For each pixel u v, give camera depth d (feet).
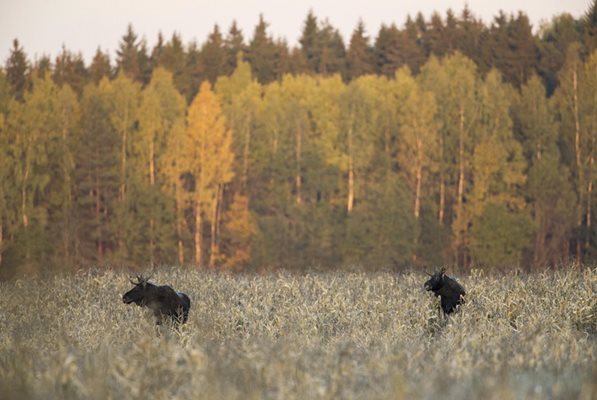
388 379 71.72
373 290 172.96
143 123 611.88
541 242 589.73
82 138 616.39
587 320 133.08
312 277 195.83
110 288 187.21
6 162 597.93
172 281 192.44
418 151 606.55
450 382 71.20
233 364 78.02
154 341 104.37
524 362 85.46
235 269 571.69
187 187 620.08
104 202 606.14
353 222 579.89
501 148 599.98
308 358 81.15
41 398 67.26
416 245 582.76
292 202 593.83
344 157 606.96
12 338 106.42
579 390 70.44
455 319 128.16
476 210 588.91
